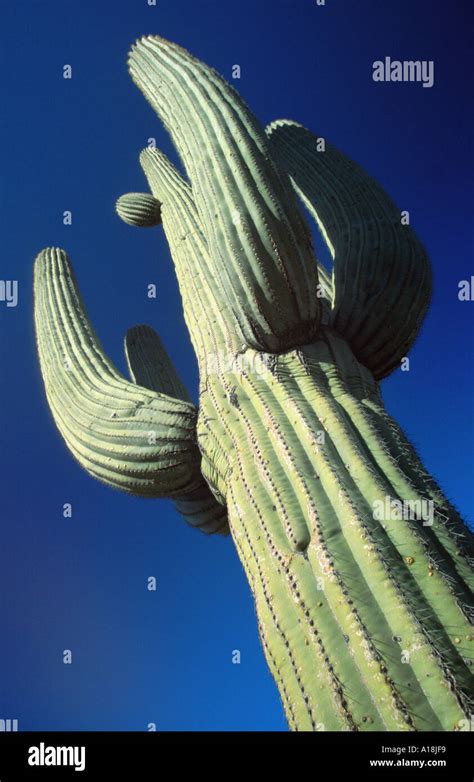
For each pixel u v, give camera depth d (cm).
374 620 300
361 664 292
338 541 333
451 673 276
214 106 477
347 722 285
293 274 435
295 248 438
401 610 296
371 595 309
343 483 352
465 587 312
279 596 341
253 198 434
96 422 507
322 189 551
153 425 486
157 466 483
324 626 313
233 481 407
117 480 499
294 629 327
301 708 306
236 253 432
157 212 615
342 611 309
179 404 493
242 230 429
